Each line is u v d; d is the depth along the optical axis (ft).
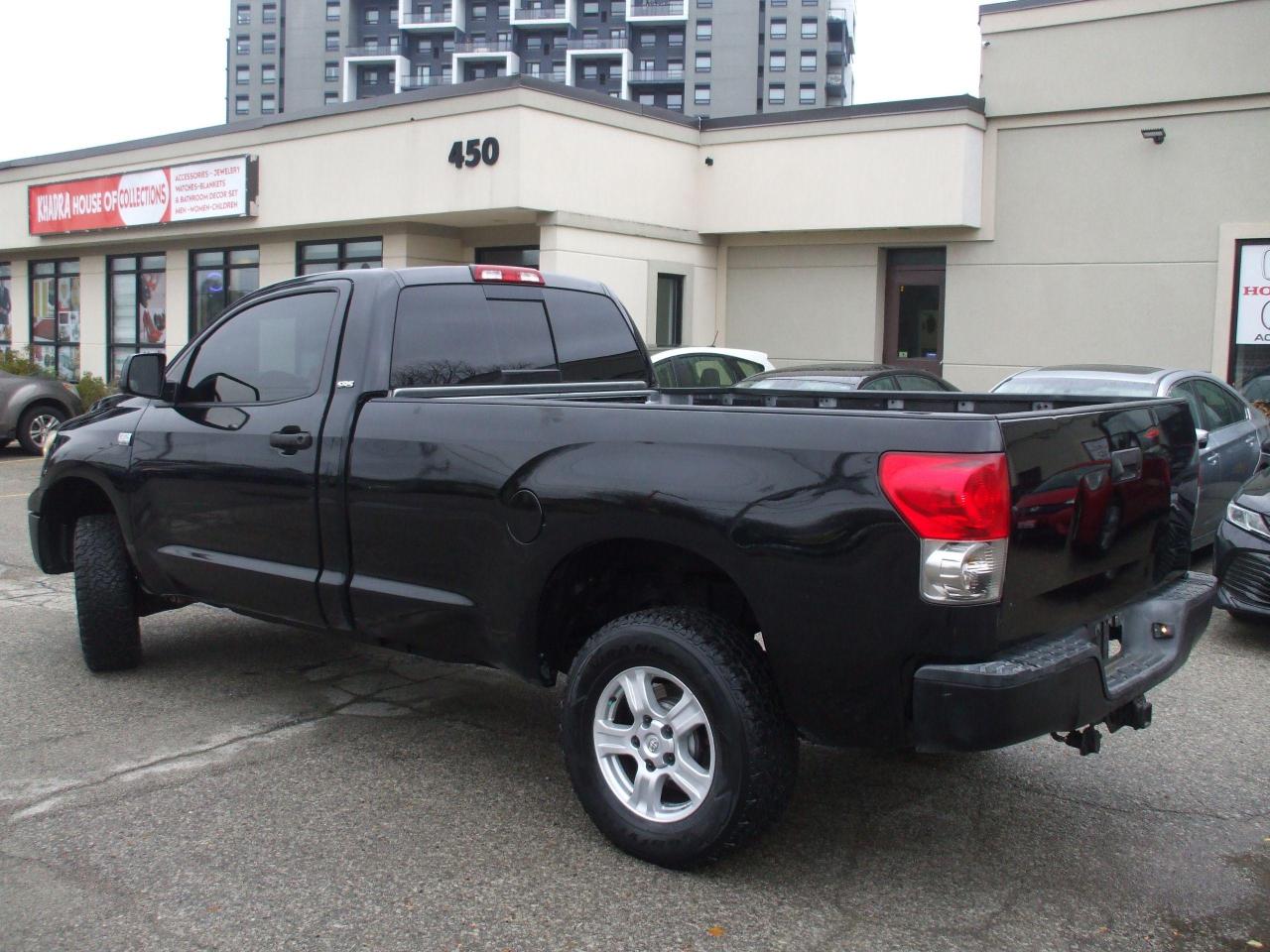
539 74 374.22
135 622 19.66
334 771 15.49
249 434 16.56
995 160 48.37
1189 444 14.85
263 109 403.34
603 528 12.71
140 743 16.49
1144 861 12.97
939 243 49.67
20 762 15.71
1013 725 10.72
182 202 60.29
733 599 13.83
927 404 16.75
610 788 12.92
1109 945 11.14
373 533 15.07
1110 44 45.60
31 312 76.54
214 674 19.92
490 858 12.89
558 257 47.55
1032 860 12.98
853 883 12.38
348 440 15.30
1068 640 11.74
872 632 11.17
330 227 56.34
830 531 11.27
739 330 54.75
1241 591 22.00
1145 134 45.03
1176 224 45.16
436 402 14.58
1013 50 47.47
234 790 14.76
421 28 374.22
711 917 11.59
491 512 13.74
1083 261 46.98
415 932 11.27
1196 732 17.17
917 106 47.83
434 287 16.35
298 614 16.34
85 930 11.26
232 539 16.98
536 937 11.18
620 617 13.05
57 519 20.44
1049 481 11.45
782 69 368.89
